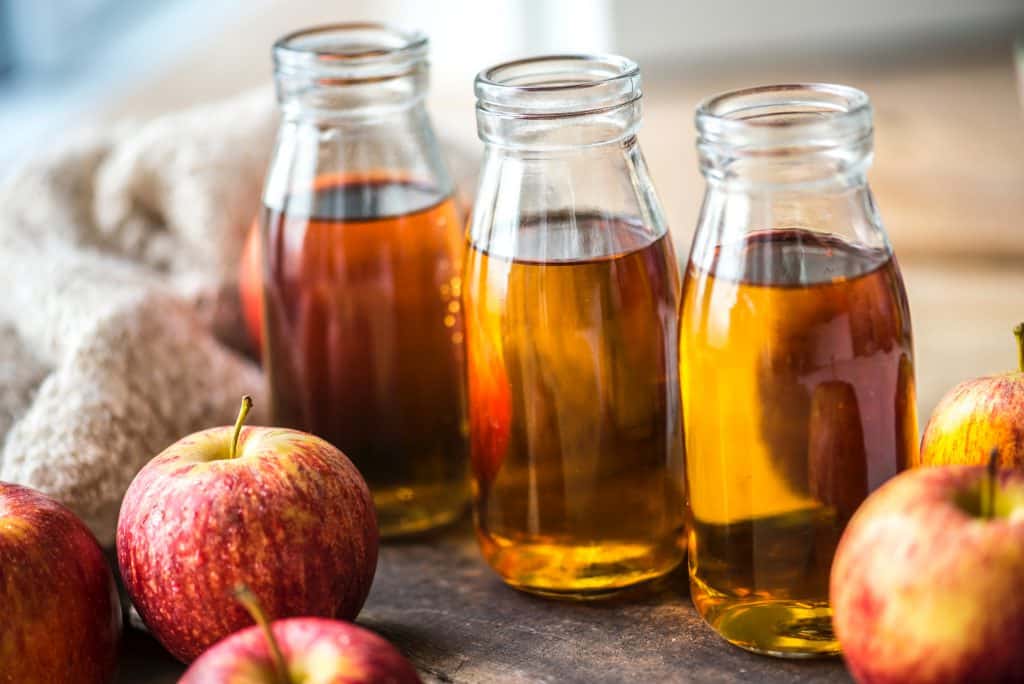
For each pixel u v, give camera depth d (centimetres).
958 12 173
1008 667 54
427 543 72
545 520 66
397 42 72
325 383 71
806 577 61
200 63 167
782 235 60
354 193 70
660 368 65
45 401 73
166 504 61
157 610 62
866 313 60
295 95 70
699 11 175
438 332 71
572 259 64
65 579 61
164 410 75
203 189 88
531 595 67
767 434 60
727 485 62
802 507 61
